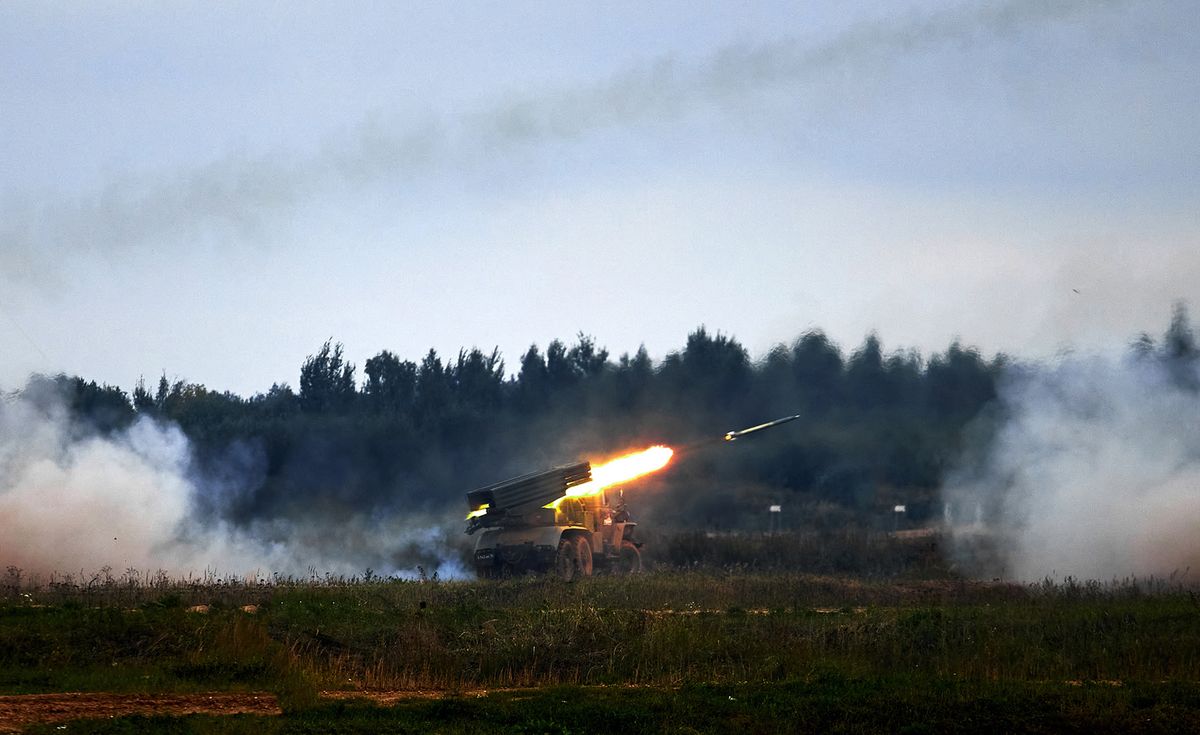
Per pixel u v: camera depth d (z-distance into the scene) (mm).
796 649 99062
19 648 92188
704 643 99250
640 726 79125
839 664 96438
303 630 99500
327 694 86500
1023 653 98875
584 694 86688
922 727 79938
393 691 88625
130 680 86750
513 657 95500
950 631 103750
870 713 81938
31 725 73438
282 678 89312
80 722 74125
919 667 97250
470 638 98250
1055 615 111062
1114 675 95750
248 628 97625
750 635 102000
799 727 80625
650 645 97438
